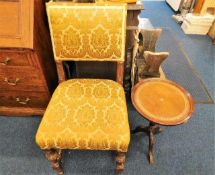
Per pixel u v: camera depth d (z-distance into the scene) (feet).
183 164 4.60
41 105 5.18
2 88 4.71
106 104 3.70
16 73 4.35
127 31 4.43
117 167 4.02
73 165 4.54
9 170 4.48
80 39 3.68
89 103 3.71
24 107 5.28
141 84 4.15
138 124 5.37
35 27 3.88
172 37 8.96
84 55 3.91
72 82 4.16
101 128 3.35
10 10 3.77
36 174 4.41
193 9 9.59
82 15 3.46
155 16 10.62
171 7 11.43
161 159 4.67
